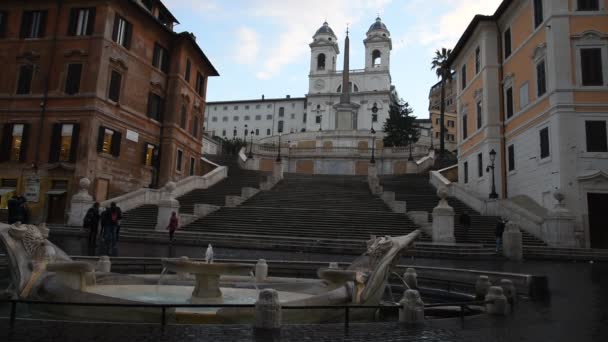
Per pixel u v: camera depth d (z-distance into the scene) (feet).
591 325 24.35
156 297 29.09
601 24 82.69
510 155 101.86
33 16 104.99
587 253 67.31
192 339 18.86
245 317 24.21
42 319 22.17
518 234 63.21
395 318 29.17
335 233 76.95
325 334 20.63
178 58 123.75
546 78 85.76
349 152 188.96
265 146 193.06
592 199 78.69
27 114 100.32
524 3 95.96
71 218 83.82
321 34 379.14
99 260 39.04
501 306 27.32
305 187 115.65
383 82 359.05
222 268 28.14
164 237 74.13
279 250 67.56
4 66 103.71
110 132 102.78
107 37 100.68
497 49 108.68
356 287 27.68
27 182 94.43
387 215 86.43
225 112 398.21
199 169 142.72
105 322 21.94
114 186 103.09
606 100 80.23
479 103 114.21
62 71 100.58
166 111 121.90
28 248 28.58
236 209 91.30
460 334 21.70
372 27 373.61
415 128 261.85
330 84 367.66
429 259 60.80
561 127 80.33
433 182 119.44
